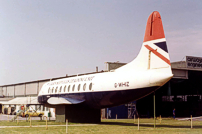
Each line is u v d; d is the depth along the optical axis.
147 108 58.44
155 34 23.66
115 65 49.62
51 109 56.75
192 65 50.00
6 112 68.56
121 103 27.09
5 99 74.31
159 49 23.14
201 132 20.83
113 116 48.56
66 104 31.62
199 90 70.19
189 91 72.00
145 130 22.36
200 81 60.28
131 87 24.36
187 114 61.28
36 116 56.25
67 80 34.97
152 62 23.56
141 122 35.12
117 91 25.77
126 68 26.17
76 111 32.06
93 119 32.88
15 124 30.59
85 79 31.17
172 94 78.38
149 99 59.06
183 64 49.81
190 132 20.78
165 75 22.00
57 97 34.88
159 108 62.72
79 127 25.73
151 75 22.89
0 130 23.03
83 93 30.48
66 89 33.97
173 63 51.97
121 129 23.41
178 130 22.27
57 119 33.09
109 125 28.45
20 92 80.12
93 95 28.94
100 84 28.02
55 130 22.81
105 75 28.27
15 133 20.75
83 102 30.59
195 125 28.98
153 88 22.91
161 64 22.81
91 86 29.45
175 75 48.56
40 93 40.41
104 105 29.14
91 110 32.88
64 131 22.00
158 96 63.44
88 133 20.50
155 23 23.80
